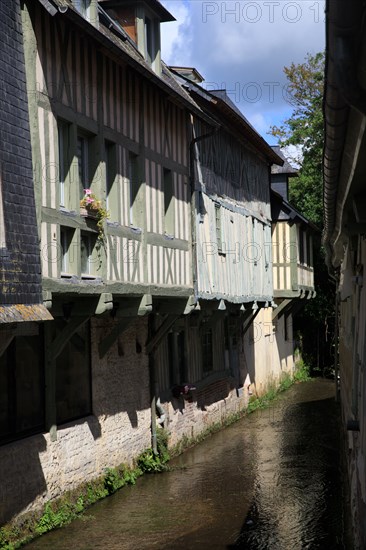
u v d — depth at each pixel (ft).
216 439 58.44
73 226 31.73
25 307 27.25
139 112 40.50
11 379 31.86
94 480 38.78
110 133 36.32
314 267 106.83
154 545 31.22
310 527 33.96
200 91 52.95
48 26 30.12
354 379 33.40
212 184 55.26
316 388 94.68
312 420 67.77
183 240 47.19
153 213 41.98
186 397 54.44
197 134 51.52
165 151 44.60
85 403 38.88
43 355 34.40
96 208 33.42
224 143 59.82
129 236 38.09
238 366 71.46
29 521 31.96
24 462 31.89
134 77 39.68
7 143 26.71
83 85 33.42
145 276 39.99
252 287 67.67
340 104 13.43
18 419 32.32
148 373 47.19
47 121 29.89
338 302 72.90
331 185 20.13
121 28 43.93
